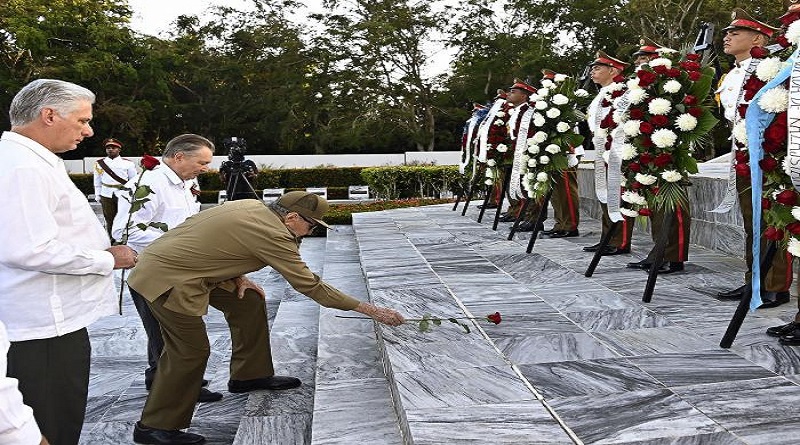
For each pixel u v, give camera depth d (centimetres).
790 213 340
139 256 357
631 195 484
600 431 255
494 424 264
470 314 426
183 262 345
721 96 531
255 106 3016
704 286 495
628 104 493
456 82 2789
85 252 273
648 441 246
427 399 291
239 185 1123
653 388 297
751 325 390
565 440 249
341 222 1283
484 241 746
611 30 2500
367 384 378
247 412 388
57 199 269
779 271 438
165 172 432
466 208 1028
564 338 373
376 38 2661
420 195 1784
